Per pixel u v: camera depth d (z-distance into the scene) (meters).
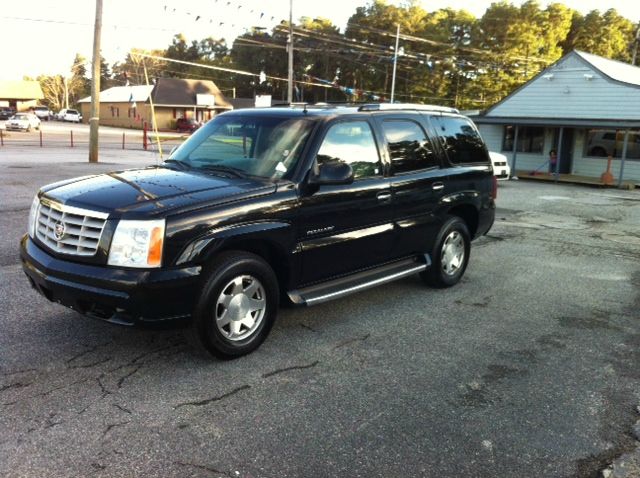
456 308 5.60
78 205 3.84
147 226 3.61
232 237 3.93
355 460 3.02
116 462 2.91
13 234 7.87
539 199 15.87
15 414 3.32
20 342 4.30
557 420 3.50
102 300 3.62
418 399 3.70
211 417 3.38
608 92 22.03
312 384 3.85
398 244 5.41
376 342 4.64
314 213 4.50
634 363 4.39
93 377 3.81
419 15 69.94
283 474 2.88
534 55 63.66
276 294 4.33
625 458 3.12
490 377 4.06
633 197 17.14
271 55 78.88
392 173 5.28
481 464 3.03
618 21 68.94
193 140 5.22
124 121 70.62
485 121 24.55
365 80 73.69
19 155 23.06
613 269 7.48
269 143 4.71
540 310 5.63
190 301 3.77
